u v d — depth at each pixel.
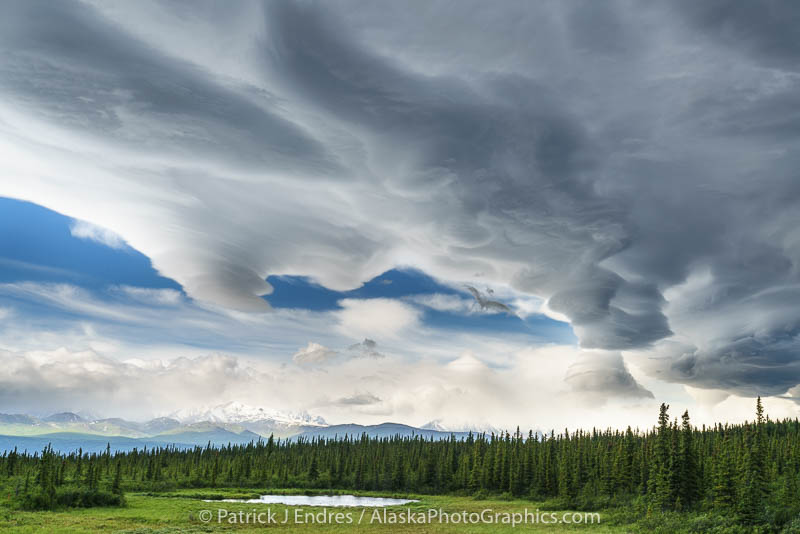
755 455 89.12
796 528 70.06
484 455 182.25
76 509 95.69
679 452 91.94
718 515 78.06
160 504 109.19
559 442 184.12
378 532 75.19
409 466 193.50
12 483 110.06
